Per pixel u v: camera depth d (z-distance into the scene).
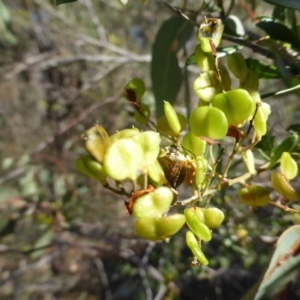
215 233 1.82
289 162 0.70
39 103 4.22
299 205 1.05
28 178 3.05
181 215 0.53
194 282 3.35
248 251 1.85
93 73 4.05
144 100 2.68
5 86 4.70
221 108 0.64
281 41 0.86
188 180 0.64
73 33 3.62
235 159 1.39
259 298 0.59
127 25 4.23
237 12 2.06
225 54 0.86
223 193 1.42
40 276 4.25
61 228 2.64
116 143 0.55
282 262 0.61
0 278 4.04
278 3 0.75
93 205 3.24
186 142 0.64
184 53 1.32
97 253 3.39
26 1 3.88
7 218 2.72
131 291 3.99
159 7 3.83
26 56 4.19
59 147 3.59
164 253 2.74
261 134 0.65
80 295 4.19
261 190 0.71
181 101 2.83
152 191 0.54
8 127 4.62
